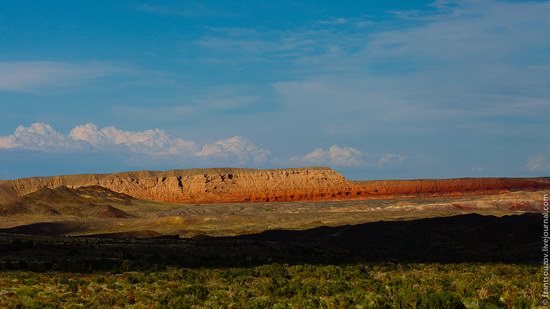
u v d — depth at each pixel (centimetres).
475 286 4553
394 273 5953
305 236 13775
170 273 5519
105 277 5381
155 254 7594
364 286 4678
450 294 3644
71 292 4481
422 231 12444
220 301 4075
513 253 8831
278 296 4297
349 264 6994
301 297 4047
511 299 3778
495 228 11194
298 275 5656
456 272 5931
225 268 6481
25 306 3791
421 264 6925
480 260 7812
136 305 3884
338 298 3972
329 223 19750
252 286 4781
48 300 4078
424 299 3562
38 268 5825
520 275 5488
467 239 11175
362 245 11588
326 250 9056
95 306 3891
